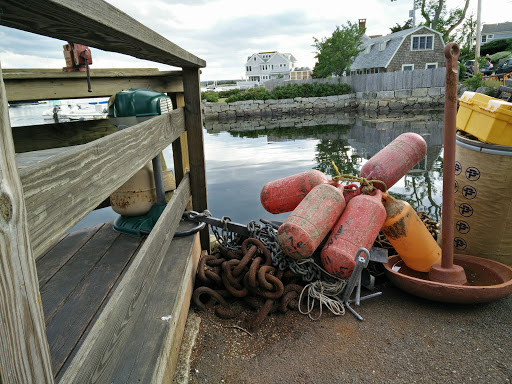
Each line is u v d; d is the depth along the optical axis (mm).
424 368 2162
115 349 1392
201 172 3684
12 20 1111
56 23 1161
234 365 2285
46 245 955
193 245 3154
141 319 2131
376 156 3297
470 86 26984
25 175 861
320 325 2623
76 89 3711
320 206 2812
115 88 3941
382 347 2354
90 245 3084
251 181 10711
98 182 1329
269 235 3162
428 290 2652
